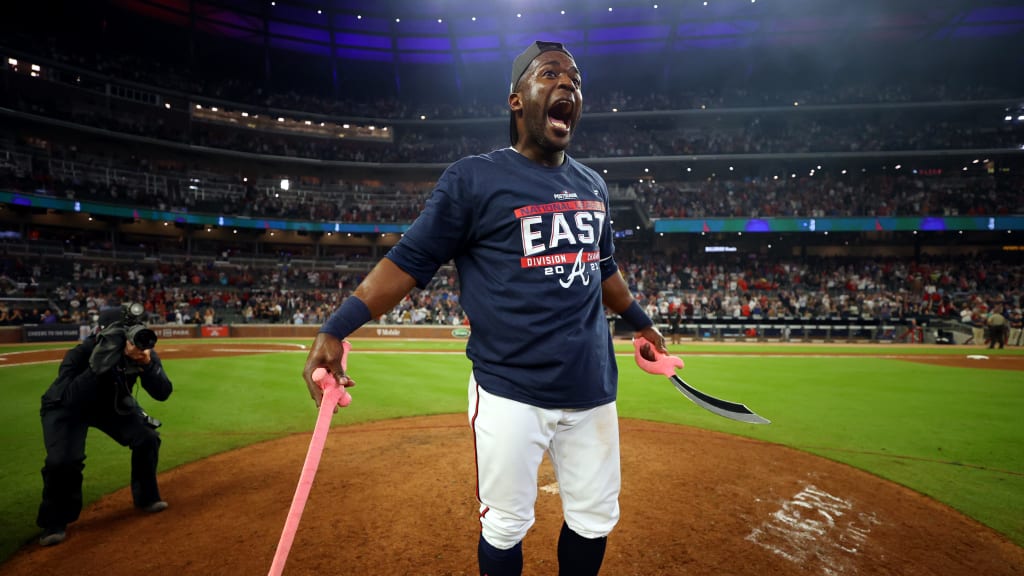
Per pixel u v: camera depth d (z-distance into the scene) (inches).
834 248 1403.8
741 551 119.0
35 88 1226.6
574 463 72.1
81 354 133.9
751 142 1469.0
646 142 1534.2
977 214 1197.7
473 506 145.8
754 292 1202.0
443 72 1695.4
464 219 66.7
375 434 230.1
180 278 1187.3
